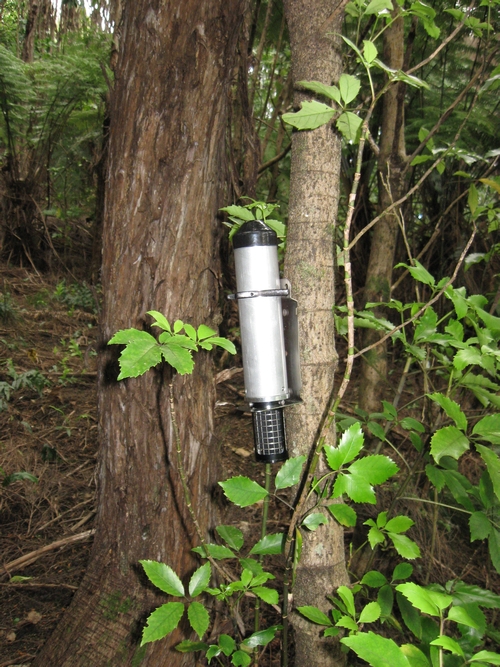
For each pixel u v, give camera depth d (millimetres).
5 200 7152
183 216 1698
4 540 2717
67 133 7766
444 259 4617
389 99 2545
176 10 1576
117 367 1759
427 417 2281
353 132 1367
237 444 3660
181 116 1636
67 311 6062
